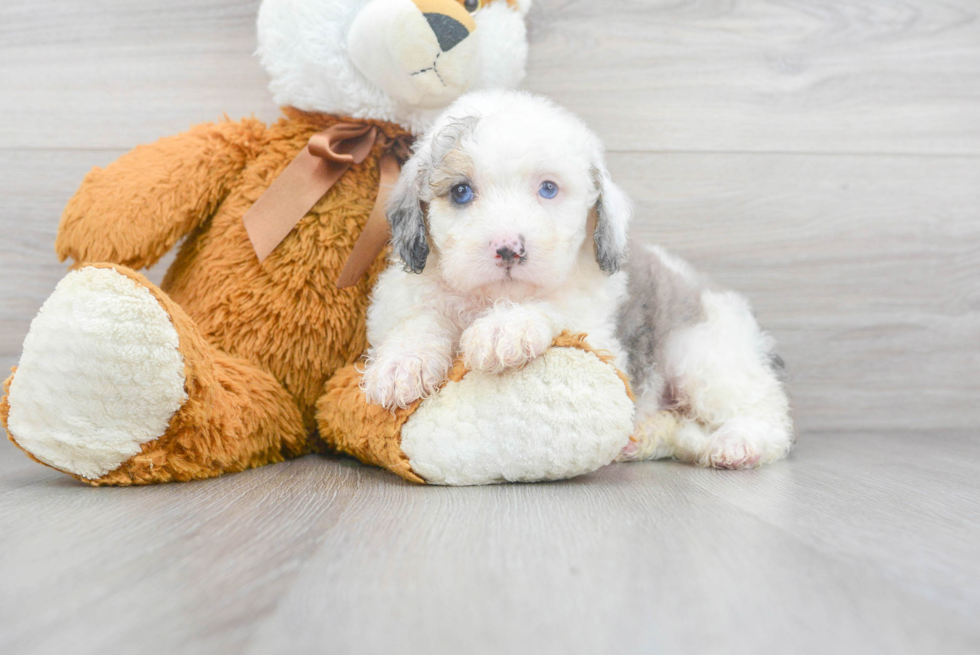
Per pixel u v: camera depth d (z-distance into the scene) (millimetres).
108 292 1593
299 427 2080
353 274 2051
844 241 2754
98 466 1676
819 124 2721
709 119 2699
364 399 1802
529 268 1664
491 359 1652
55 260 2600
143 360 1609
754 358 2195
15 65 2566
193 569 1093
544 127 1781
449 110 1910
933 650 857
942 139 2750
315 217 2074
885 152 2740
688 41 2676
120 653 827
